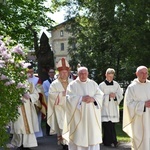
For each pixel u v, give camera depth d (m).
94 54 18.64
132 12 15.62
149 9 15.27
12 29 19.30
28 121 8.34
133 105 7.09
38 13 19.88
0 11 17.34
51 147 8.82
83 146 6.97
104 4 17.31
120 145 9.06
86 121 7.00
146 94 7.18
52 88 8.59
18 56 5.98
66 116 7.26
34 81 9.21
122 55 17.38
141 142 7.08
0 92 5.54
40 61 15.09
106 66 18.39
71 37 21.47
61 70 8.62
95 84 7.38
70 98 7.13
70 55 20.52
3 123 5.58
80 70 7.26
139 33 15.25
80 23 21.73
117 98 9.12
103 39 18.23
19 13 19.23
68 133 7.31
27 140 8.42
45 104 9.34
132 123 7.16
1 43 5.88
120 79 17.73
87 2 20.55
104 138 8.95
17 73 5.87
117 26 16.44
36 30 20.28
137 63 15.62
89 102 6.99
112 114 8.98
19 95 5.87
